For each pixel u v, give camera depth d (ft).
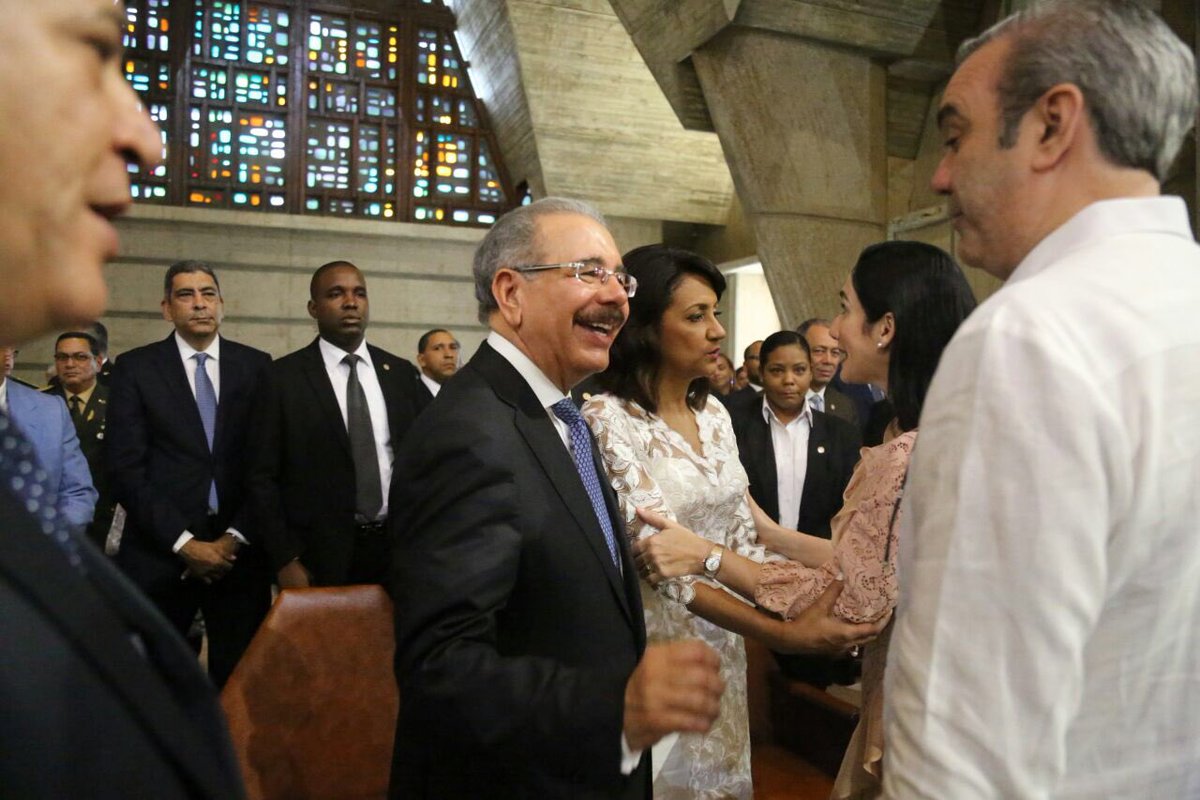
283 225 33.81
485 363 4.04
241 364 10.50
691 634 5.37
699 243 37.01
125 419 9.78
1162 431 2.10
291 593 5.32
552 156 33.04
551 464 3.80
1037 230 2.55
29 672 1.13
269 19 34.76
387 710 5.42
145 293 32.50
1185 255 2.39
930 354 4.05
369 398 10.73
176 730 1.31
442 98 36.68
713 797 5.35
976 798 2.03
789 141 19.33
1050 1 2.55
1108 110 2.40
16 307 1.32
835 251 19.62
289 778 5.10
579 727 2.95
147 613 1.46
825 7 18.44
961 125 2.69
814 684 7.09
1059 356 2.10
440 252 36.09
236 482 10.18
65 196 1.31
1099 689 2.19
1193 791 2.26
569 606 3.68
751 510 6.23
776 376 11.05
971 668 2.08
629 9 20.83
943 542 2.17
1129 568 2.14
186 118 33.73
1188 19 12.85
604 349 4.18
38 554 1.21
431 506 3.50
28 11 1.28
